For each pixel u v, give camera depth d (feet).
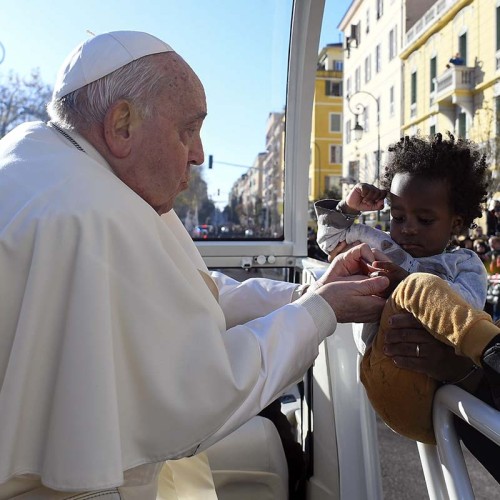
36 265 3.46
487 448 3.81
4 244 3.52
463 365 3.67
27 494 3.72
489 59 31.73
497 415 3.06
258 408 4.03
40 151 4.04
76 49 4.35
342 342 5.73
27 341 3.42
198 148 4.48
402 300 3.72
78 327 3.41
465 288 4.32
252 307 6.22
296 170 8.27
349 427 5.50
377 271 4.52
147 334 3.59
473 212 4.65
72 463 3.30
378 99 61.41
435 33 44.04
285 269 8.60
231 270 8.46
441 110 36.63
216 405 3.66
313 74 7.94
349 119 72.28
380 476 5.38
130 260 3.63
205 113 4.37
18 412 3.39
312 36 7.63
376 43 62.03
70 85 4.19
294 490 6.48
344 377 5.63
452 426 3.65
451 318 3.34
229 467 6.09
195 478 5.13
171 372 3.62
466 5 36.47
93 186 3.74
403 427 4.00
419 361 3.66
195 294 3.76
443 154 4.51
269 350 4.09
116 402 3.42
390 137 57.67
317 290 4.50
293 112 8.12
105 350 3.41
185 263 4.13
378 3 60.90
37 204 3.61
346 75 74.59
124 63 4.07
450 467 3.57
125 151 4.15
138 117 4.09
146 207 3.97
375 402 4.05
